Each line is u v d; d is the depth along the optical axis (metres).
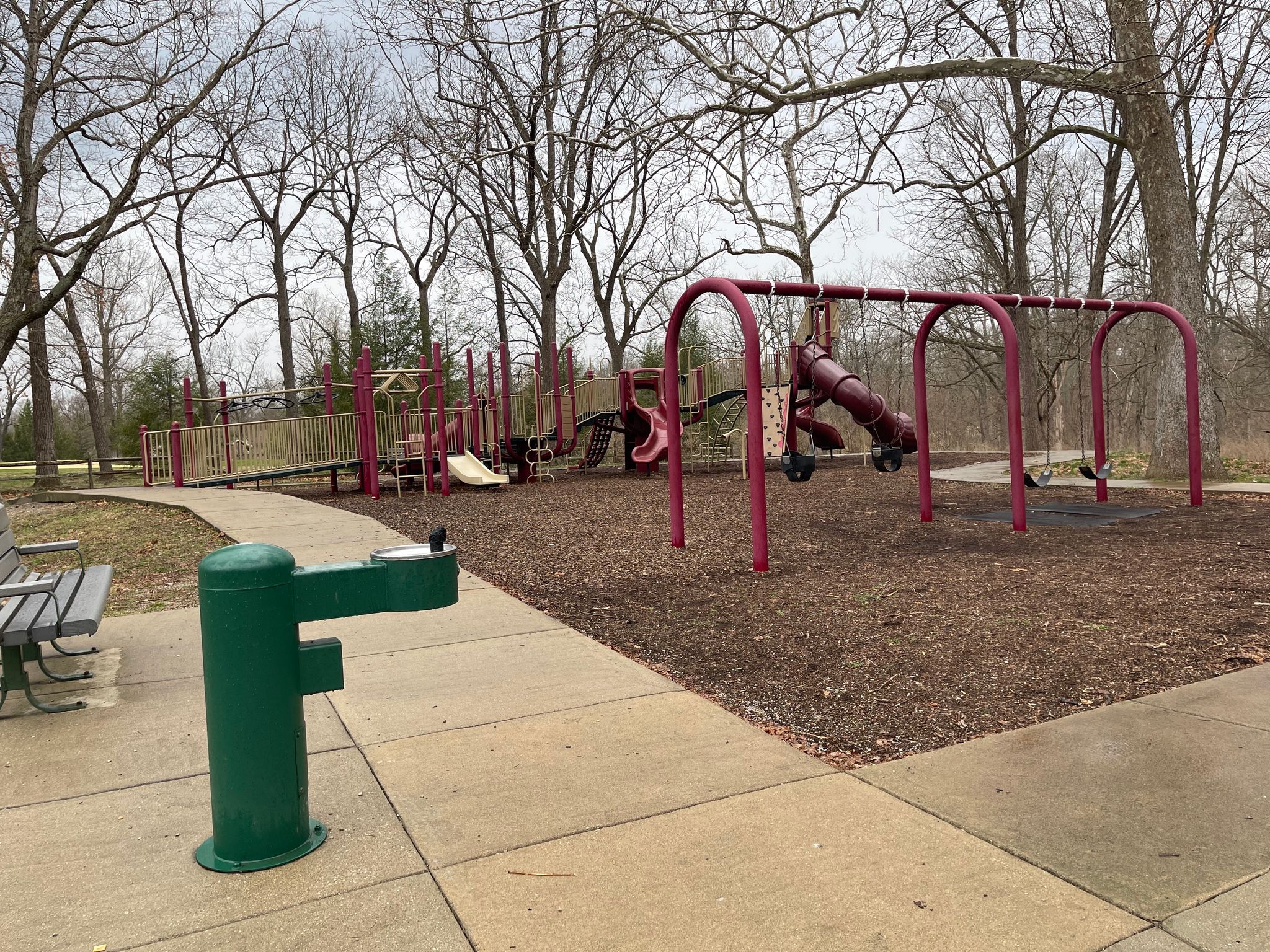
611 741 3.50
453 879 2.44
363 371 14.91
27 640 3.66
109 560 8.98
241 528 9.92
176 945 2.13
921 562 7.36
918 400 10.14
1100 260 29.45
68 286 19.88
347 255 34.12
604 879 2.42
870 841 2.62
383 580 2.70
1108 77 13.31
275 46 20.14
